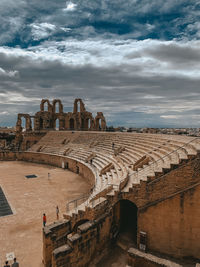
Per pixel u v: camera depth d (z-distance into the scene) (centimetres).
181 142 2195
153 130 5941
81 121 6994
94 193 1967
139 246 1645
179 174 1520
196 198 1478
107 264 1453
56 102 7438
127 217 2197
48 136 6500
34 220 1991
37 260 1414
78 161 3938
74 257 1316
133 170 2234
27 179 3578
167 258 1558
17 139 6750
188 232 1520
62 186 3128
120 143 3862
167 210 1563
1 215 2100
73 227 1597
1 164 5125
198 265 1127
